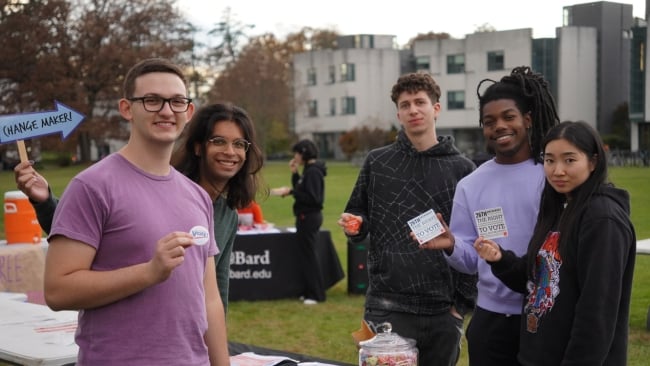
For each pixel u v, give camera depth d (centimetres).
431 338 358
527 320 272
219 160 305
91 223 212
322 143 6353
